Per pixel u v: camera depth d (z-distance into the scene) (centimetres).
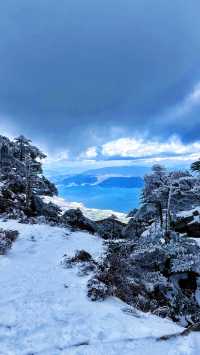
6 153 4891
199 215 3127
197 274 2011
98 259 1761
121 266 1792
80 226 3628
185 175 2339
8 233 2044
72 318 1035
